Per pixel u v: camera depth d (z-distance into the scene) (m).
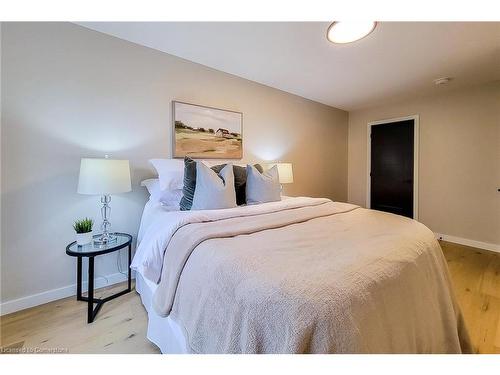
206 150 2.59
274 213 1.76
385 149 4.04
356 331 0.69
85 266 1.94
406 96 3.57
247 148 3.01
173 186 1.97
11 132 1.61
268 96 3.22
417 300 0.99
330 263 0.89
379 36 1.97
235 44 2.13
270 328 0.69
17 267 1.66
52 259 1.79
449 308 1.19
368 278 0.83
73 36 1.82
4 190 1.60
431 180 3.51
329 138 4.18
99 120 1.95
